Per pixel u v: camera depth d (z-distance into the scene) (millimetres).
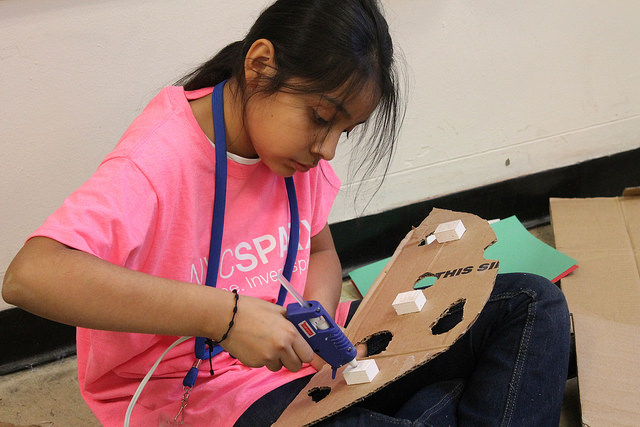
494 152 1892
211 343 843
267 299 979
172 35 1393
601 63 1898
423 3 1598
